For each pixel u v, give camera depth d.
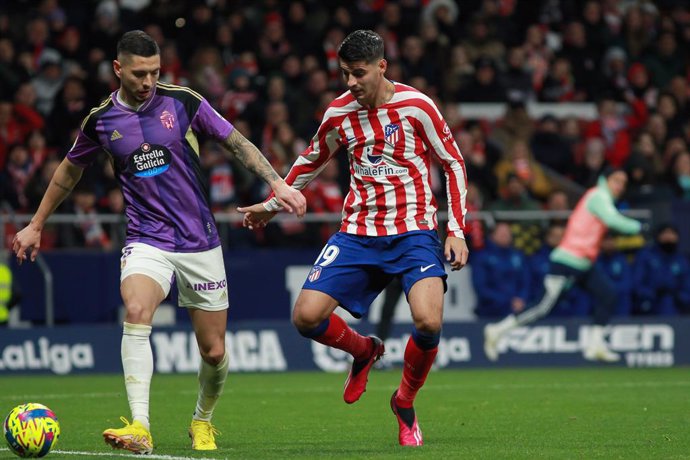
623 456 19.53
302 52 60.12
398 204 21.16
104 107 19.98
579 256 43.94
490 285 46.31
